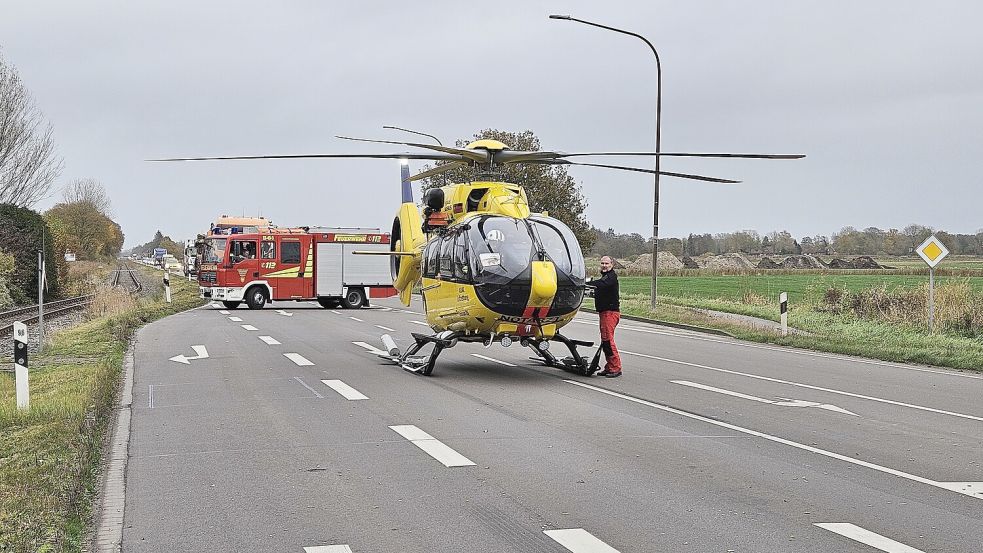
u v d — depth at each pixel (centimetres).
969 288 2695
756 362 1888
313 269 4125
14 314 3772
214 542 658
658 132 3281
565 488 806
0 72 4834
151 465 913
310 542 655
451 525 693
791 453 959
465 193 1642
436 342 1623
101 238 13888
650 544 643
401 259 1983
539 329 1572
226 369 1750
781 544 642
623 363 1866
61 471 877
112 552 638
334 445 1008
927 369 1766
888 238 10844
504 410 1252
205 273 4381
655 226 3338
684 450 974
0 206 4569
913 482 830
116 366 1753
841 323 2695
